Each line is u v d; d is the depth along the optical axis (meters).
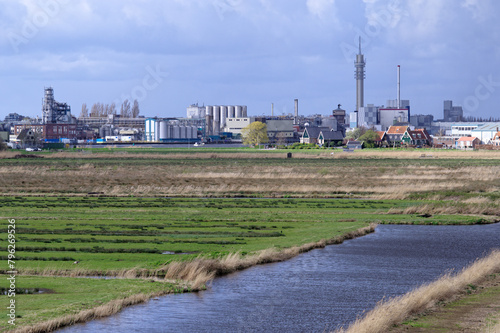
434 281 44.56
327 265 50.34
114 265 47.19
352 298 40.31
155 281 43.12
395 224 73.94
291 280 44.88
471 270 45.44
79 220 72.25
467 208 83.06
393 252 56.16
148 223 70.69
